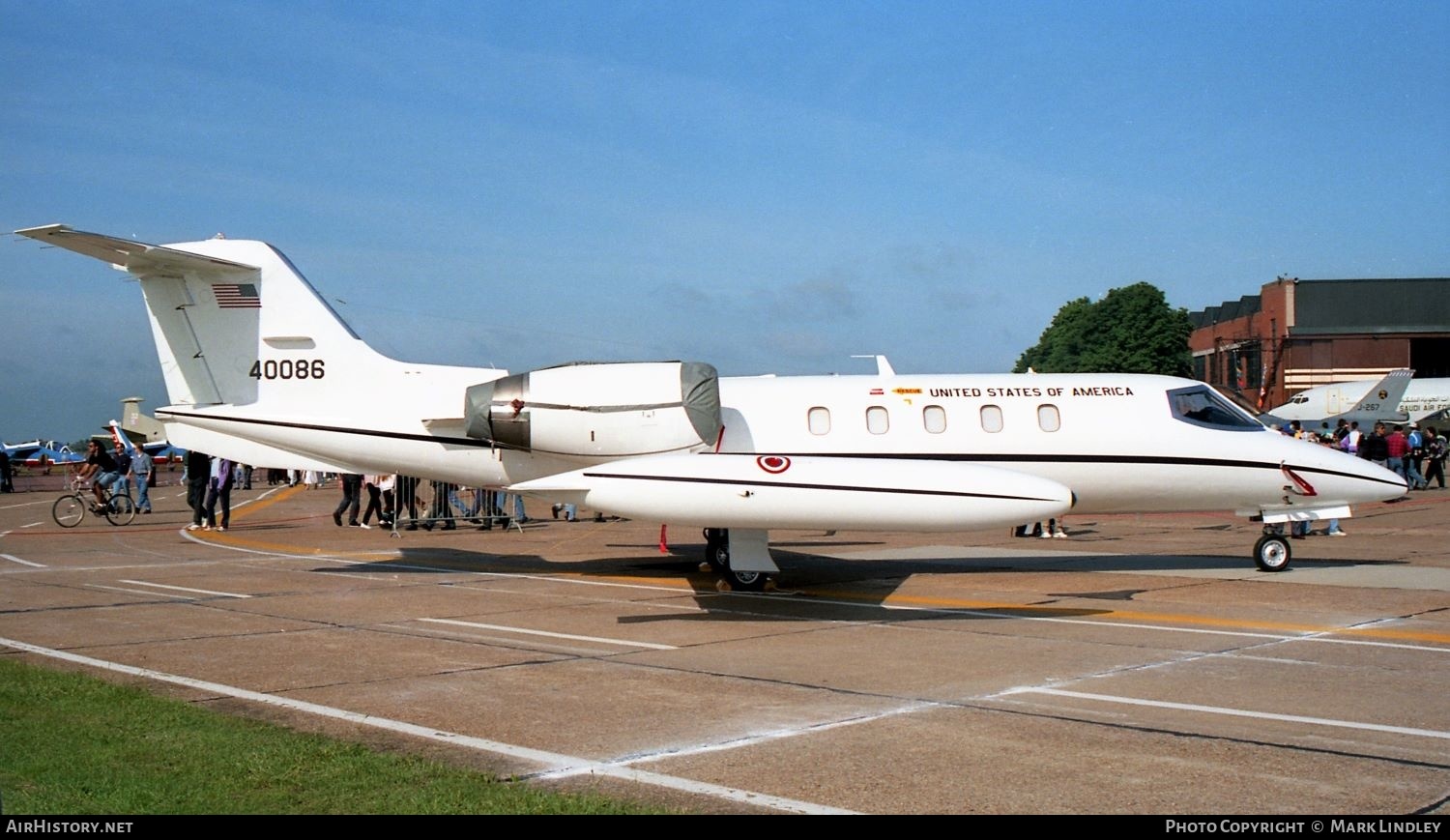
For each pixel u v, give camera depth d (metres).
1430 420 60.53
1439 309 76.56
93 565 18.19
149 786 6.10
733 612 13.00
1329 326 77.06
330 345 16.06
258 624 12.09
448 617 12.65
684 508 12.84
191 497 26.38
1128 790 6.18
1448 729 7.47
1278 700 8.34
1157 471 16.16
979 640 11.03
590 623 12.16
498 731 7.52
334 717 7.91
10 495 48.09
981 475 13.07
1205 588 14.80
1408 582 15.22
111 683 8.85
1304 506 16.48
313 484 56.44
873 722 7.71
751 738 7.30
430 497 33.00
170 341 15.98
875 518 12.89
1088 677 9.22
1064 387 16.38
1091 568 17.23
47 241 14.31
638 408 14.83
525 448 15.08
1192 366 82.88
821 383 16.28
